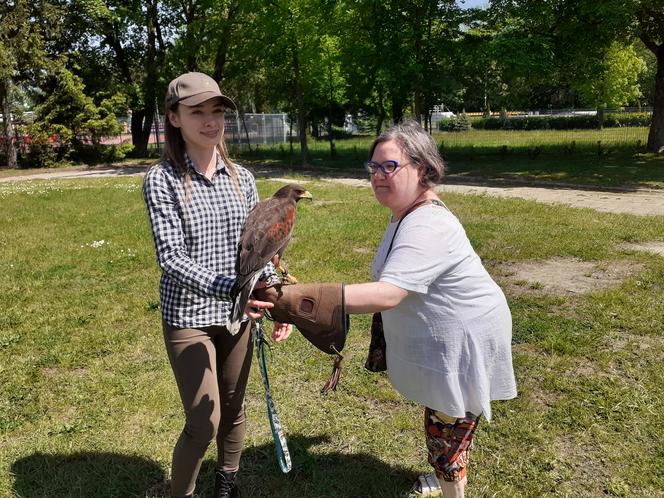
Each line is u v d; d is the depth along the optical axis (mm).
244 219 3012
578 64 23891
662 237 9195
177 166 2822
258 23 26188
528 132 48438
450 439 2871
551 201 13734
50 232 11312
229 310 2902
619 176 17609
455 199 13781
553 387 4535
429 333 2689
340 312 2484
